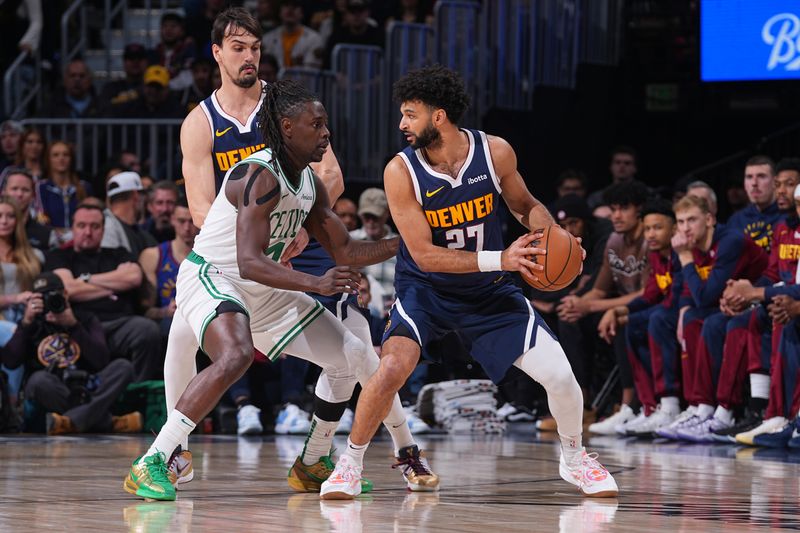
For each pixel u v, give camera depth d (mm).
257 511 6262
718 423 12438
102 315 13852
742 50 20484
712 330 12477
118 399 13789
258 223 6617
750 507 6656
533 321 7137
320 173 8039
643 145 23094
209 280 6875
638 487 7781
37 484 7613
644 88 22609
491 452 10984
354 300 7816
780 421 11664
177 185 15922
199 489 7434
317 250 8359
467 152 7074
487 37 19719
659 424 13180
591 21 21703
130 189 15055
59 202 16234
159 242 15703
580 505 6707
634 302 13750
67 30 23953
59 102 20219
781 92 21328
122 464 9172
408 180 7066
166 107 19484
